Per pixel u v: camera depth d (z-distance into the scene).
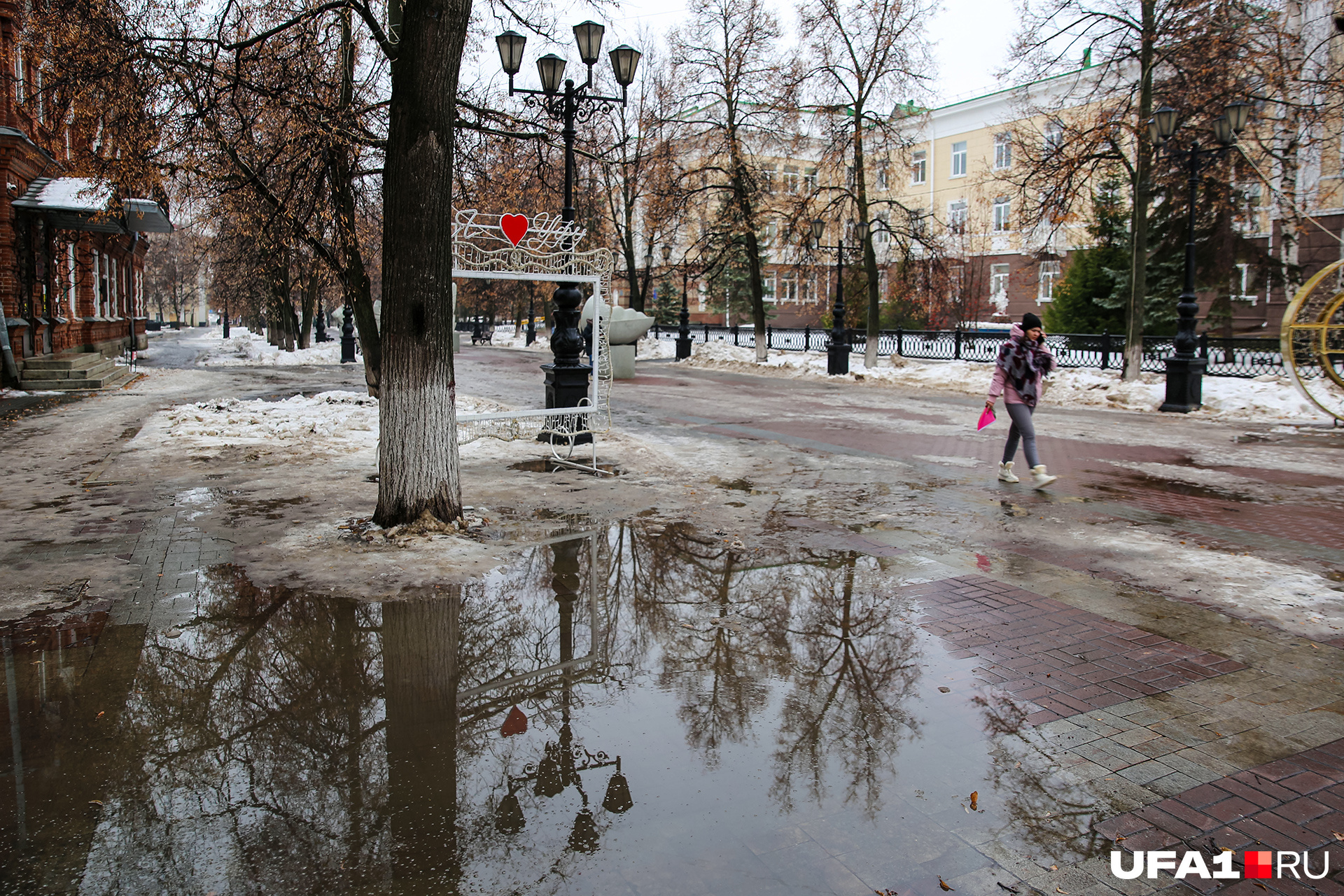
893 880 2.68
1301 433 13.18
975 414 15.96
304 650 4.58
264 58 10.78
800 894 2.60
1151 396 16.88
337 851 2.80
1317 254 23.34
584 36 11.08
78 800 3.09
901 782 3.28
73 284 23.16
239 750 3.50
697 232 36.47
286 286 29.16
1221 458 11.05
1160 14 17.59
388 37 9.31
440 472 7.10
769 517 7.77
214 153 11.06
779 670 4.38
